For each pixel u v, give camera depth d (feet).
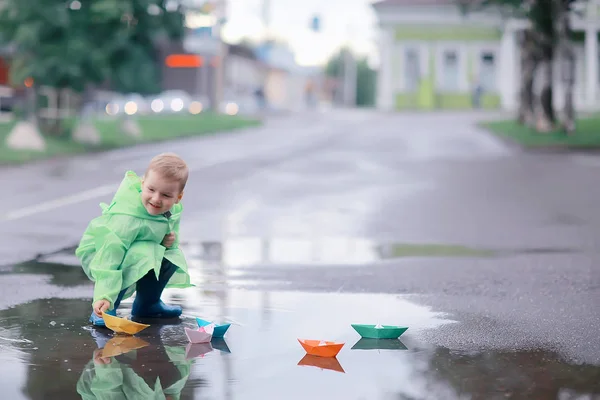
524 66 143.95
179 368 17.38
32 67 97.55
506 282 28.99
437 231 43.01
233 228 43.42
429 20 217.77
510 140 118.62
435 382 16.65
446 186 66.85
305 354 18.72
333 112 206.59
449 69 219.20
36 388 15.90
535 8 123.54
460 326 22.00
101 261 21.07
